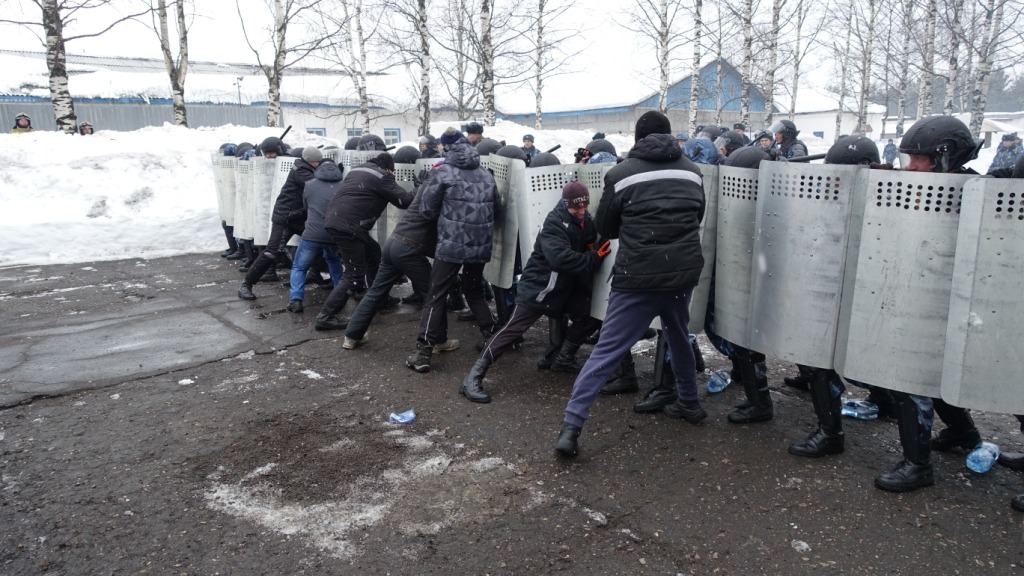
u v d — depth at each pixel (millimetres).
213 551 2746
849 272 3232
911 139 3041
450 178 4781
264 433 3898
